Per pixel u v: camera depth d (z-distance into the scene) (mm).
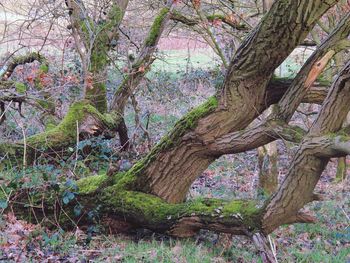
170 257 5410
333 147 4441
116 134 10461
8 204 6203
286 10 4809
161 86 13758
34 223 6258
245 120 5742
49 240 5633
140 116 11625
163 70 15594
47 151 8219
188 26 9422
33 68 8844
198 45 15562
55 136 8398
